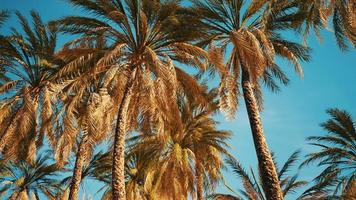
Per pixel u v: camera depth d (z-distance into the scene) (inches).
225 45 721.0
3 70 754.8
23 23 764.6
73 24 651.5
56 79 698.2
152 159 1003.3
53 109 736.3
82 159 724.7
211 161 1002.7
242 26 702.5
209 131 981.8
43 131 709.9
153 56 590.2
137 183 1043.9
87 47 663.8
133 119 639.1
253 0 690.8
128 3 641.6
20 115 700.7
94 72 609.9
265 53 674.8
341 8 700.0
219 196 970.1
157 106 586.9
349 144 1085.8
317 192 919.7
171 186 923.4
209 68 769.6
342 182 1035.9
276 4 702.5
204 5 692.7
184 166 927.0
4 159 751.7
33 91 751.7
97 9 652.1
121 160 577.3
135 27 642.8
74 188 697.6
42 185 1051.3
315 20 735.1
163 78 580.7
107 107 597.0
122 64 640.4
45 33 777.6
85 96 743.1
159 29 641.0
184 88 693.3
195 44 721.6
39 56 751.7
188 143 986.7
